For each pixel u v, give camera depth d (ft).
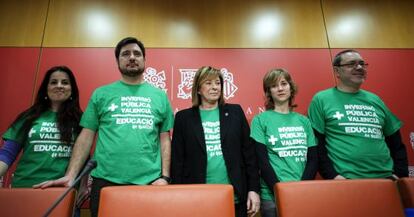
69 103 5.61
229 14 8.43
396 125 5.66
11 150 5.05
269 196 4.81
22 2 8.23
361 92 5.78
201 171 4.72
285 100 5.57
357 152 5.10
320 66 7.88
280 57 7.97
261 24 8.35
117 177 4.54
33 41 7.78
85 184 5.01
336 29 8.36
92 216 4.45
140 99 5.09
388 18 8.50
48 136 5.22
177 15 8.32
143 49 5.47
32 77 7.45
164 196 3.02
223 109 5.30
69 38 7.87
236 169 4.77
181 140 5.09
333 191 3.17
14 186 4.95
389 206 3.09
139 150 4.69
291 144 5.15
